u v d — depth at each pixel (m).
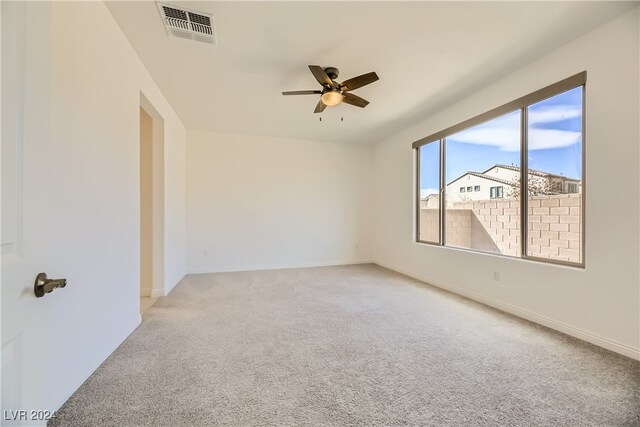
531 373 1.74
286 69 2.73
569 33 2.18
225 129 4.70
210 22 2.06
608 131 2.04
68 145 1.46
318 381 1.65
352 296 3.39
